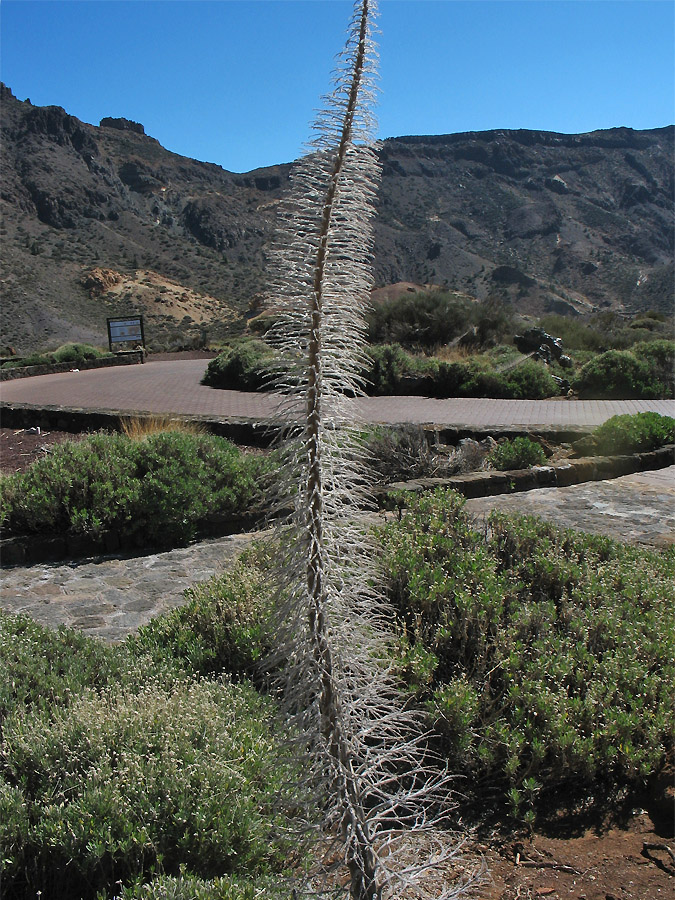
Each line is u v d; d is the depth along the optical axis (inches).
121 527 251.4
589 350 979.9
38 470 266.5
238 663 142.6
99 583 219.9
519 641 137.2
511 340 988.6
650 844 99.8
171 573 227.0
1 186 4318.4
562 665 128.3
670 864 95.1
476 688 128.1
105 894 81.5
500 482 330.0
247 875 89.5
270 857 92.9
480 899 88.0
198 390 735.1
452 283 4200.3
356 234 49.3
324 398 51.4
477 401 636.1
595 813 107.7
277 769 97.6
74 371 1096.8
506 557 180.9
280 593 55.8
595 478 359.9
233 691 131.0
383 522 195.5
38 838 89.0
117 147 5502.0
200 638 149.6
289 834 69.9
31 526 252.1
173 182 5246.1
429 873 72.5
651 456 378.9
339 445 54.9
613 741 117.1
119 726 109.2
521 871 94.6
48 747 104.4
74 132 5032.0
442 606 147.3
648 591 159.3
